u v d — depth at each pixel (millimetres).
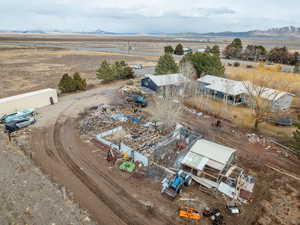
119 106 36312
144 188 16953
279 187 17578
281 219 14328
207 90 42062
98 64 78000
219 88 39344
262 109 28297
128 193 16312
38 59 87312
